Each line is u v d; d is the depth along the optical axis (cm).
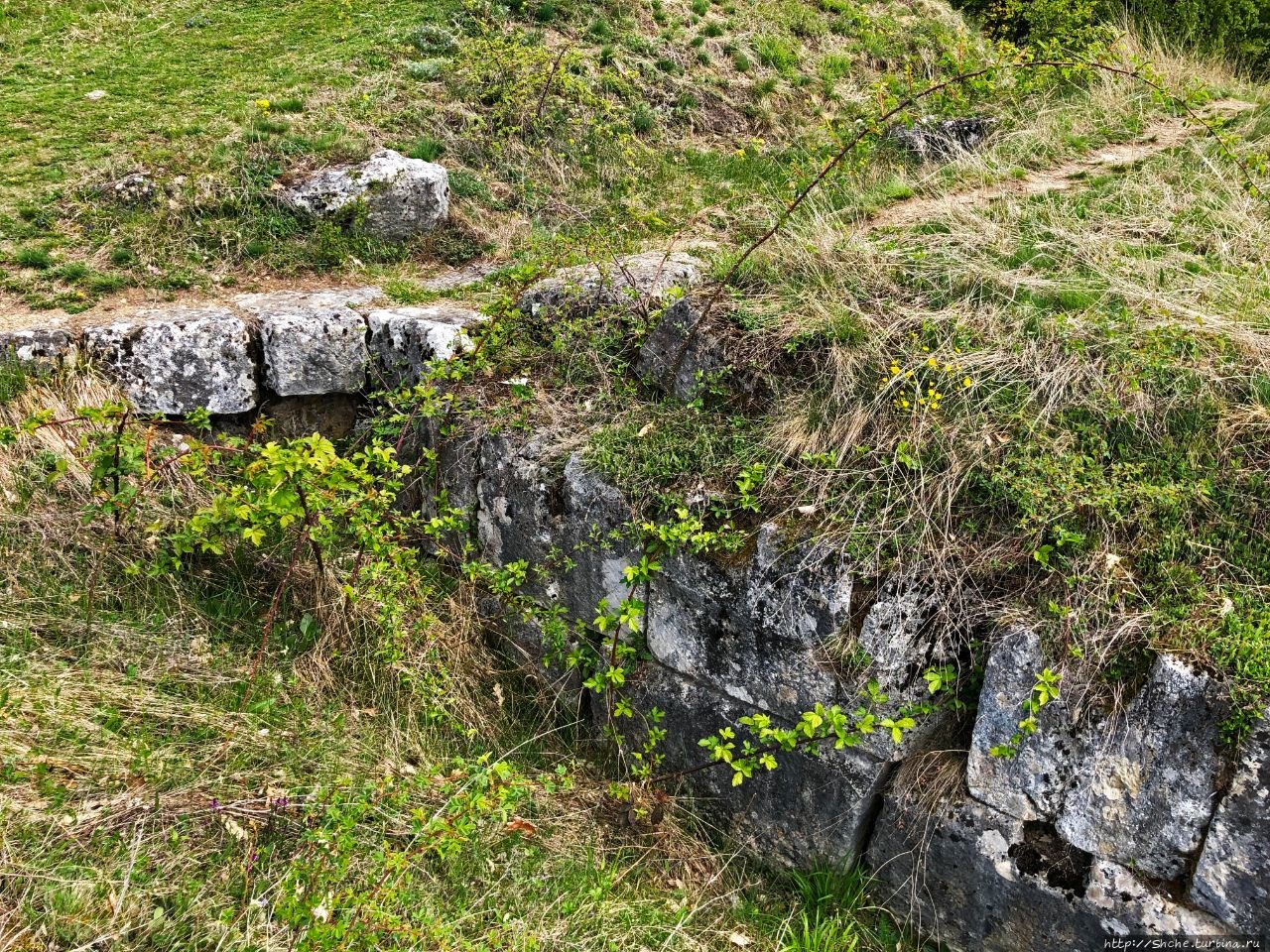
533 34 782
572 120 704
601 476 353
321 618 370
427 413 396
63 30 772
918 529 303
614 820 339
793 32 897
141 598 360
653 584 341
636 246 575
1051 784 271
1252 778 236
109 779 280
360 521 360
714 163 732
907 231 454
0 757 272
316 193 563
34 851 250
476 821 295
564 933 285
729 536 320
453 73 703
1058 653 269
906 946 304
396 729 343
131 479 380
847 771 304
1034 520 292
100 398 416
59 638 333
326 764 314
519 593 390
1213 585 269
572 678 379
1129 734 256
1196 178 469
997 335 354
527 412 393
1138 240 425
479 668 381
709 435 358
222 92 660
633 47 795
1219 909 245
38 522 366
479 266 579
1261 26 820
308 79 678
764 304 392
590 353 409
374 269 559
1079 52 700
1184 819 249
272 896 261
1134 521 286
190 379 439
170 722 311
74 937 233
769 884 329
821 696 305
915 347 352
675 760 349
